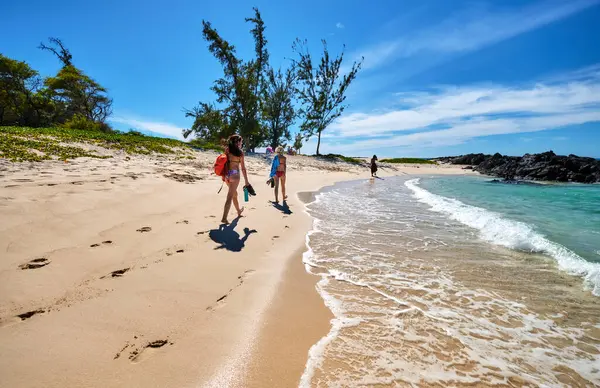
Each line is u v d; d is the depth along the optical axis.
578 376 2.53
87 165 9.32
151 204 6.27
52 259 3.49
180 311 2.97
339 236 6.33
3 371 1.98
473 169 43.44
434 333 3.02
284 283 3.95
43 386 1.93
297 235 6.20
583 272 4.61
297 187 13.76
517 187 19.50
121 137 17.02
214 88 29.00
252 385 2.20
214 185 9.62
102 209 5.32
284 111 35.69
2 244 3.54
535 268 4.81
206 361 2.37
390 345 2.79
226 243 5.06
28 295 2.80
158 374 2.18
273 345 2.66
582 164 26.97
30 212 4.52
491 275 4.52
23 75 33.16
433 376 2.42
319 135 35.44
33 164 8.16
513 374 2.51
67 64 36.50
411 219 8.11
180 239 4.84
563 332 3.15
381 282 4.18
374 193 13.55
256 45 31.89
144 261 3.91
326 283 4.07
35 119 35.44
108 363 2.20
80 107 36.38
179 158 14.77
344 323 3.11
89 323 2.59
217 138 30.81
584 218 8.76
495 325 3.23
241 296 3.45
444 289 4.03
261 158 24.12
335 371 2.40
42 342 2.29
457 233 6.78
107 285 3.22
